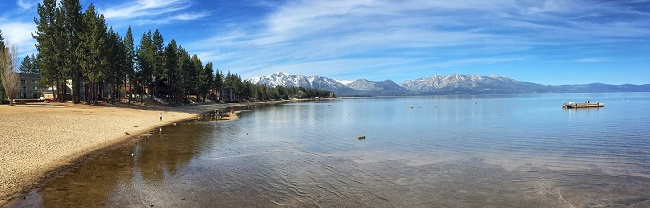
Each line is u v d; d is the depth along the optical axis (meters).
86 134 34.47
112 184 17.75
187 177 19.42
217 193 16.55
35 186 17.00
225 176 19.75
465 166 22.73
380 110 101.56
